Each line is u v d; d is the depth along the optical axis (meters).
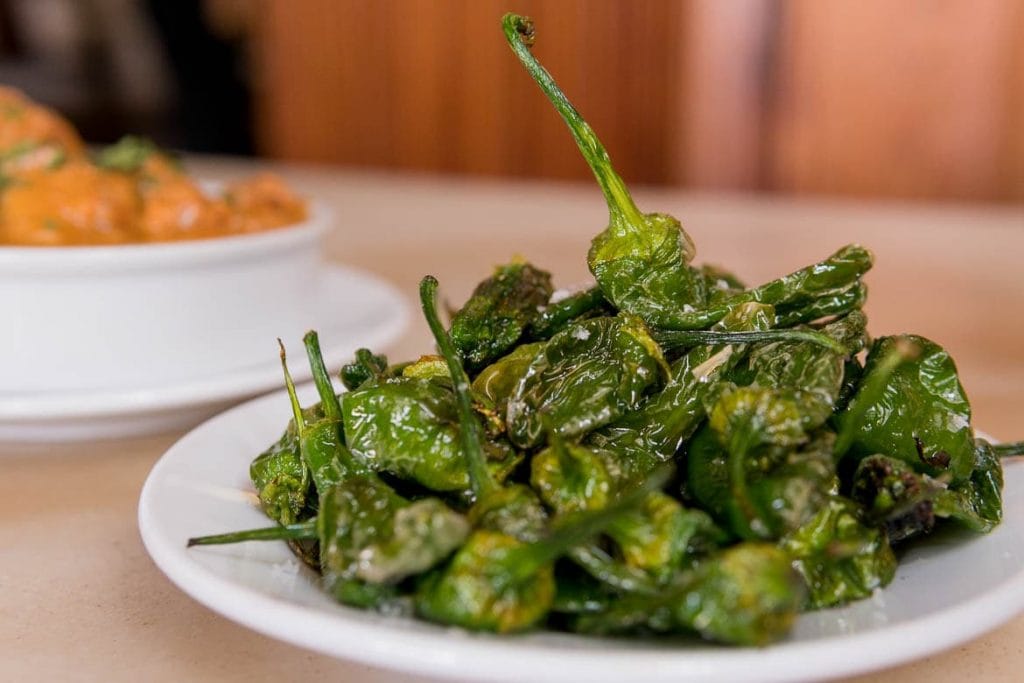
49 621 0.25
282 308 0.40
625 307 0.26
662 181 1.12
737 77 1.05
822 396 0.23
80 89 1.22
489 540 0.21
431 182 0.87
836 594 0.22
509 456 0.24
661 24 1.07
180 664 0.24
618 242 0.26
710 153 1.08
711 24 1.05
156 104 1.25
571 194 0.82
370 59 1.19
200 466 0.27
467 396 0.24
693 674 0.20
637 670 0.20
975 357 0.41
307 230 0.40
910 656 0.21
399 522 0.22
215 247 0.36
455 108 1.17
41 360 0.35
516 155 1.16
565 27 1.10
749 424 0.23
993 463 0.26
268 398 0.30
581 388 0.25
